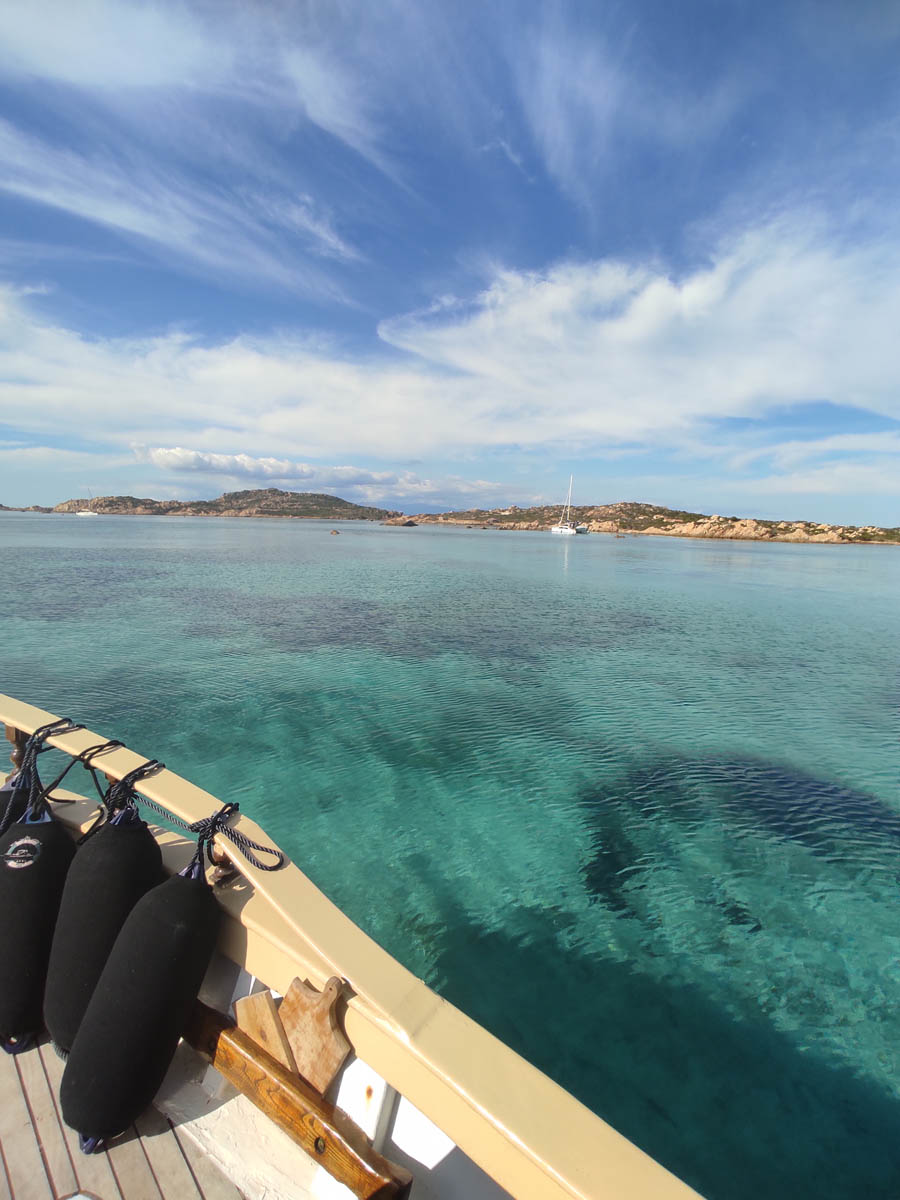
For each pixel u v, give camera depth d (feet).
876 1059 14.06
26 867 7.23
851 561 253.44
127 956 6.03
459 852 22.88
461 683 45.75
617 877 21.42
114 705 38.22
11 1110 6.57
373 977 5.50
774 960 17.37
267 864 6.75
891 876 21.72
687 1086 13.28
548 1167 3.93
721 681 50.03
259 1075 5.93
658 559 225.15
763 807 27.12
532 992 15.92
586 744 34.27
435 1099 4.63
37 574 110.32
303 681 44.68
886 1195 11.16
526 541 374.63
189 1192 5.75
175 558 155.63
